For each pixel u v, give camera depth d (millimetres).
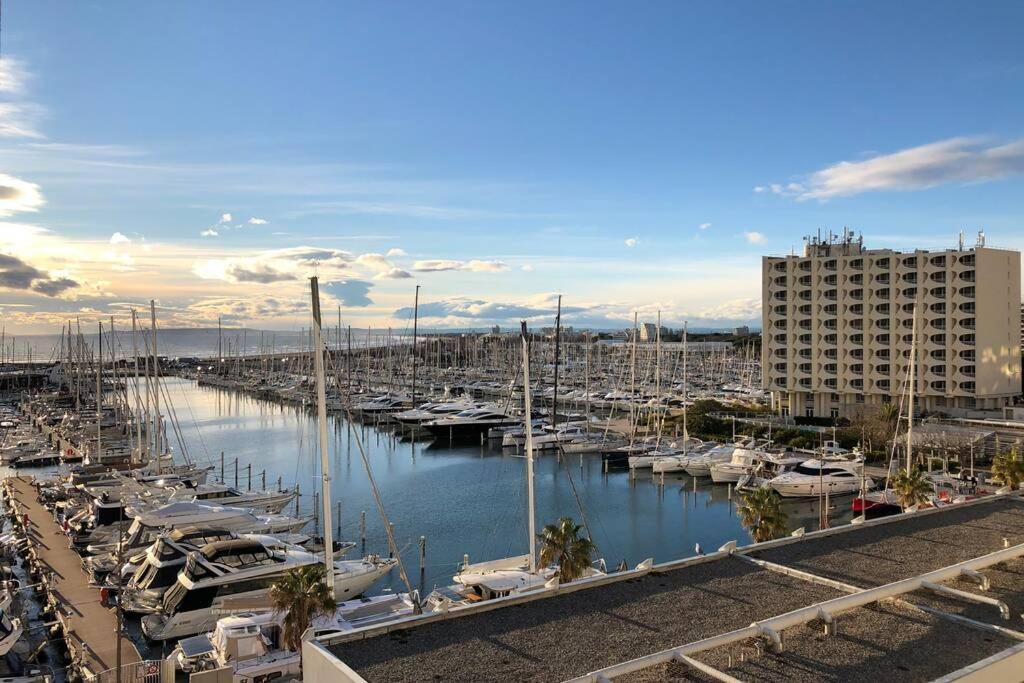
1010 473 61812
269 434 131625
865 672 21656
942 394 114312
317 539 58125
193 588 42062
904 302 117750
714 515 71812
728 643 23609
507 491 82562
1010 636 24062
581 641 23719
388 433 126875
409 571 55438
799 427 108188
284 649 35812
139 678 32875
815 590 28406
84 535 59062
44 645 40094
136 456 92125
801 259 128375
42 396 170625
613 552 60281
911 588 27719
